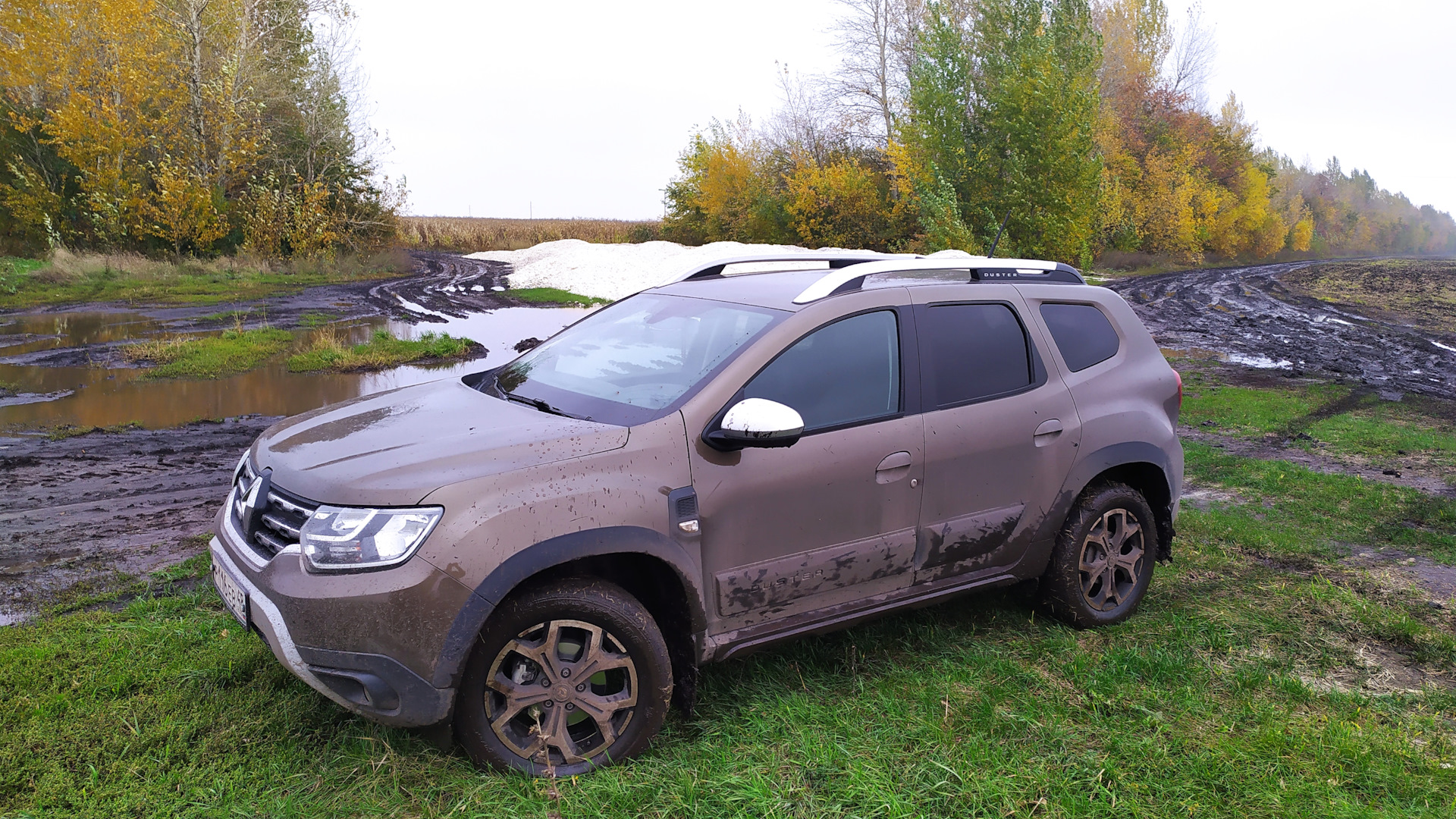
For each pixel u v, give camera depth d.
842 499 3.49
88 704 3.26
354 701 2.80
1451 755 3.29
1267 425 9.98
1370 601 4.88
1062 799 2.92
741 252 25.89
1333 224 108.38
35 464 7.45
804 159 47.41
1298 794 2.98
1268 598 4.88
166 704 3.27
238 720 3.18
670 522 3.07
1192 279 42.97
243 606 2.97
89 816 2.63
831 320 3.60
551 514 2.87
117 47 31.05
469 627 2.75
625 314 4.21
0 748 2.95
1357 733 3.38
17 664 3.53
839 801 2.88
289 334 16.33
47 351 14.07
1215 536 5.95
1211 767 3.13
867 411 3.59
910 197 41.56
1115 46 55.44
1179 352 17.38
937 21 35.88
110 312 19.83
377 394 4.05
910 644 4.13
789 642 3.52
